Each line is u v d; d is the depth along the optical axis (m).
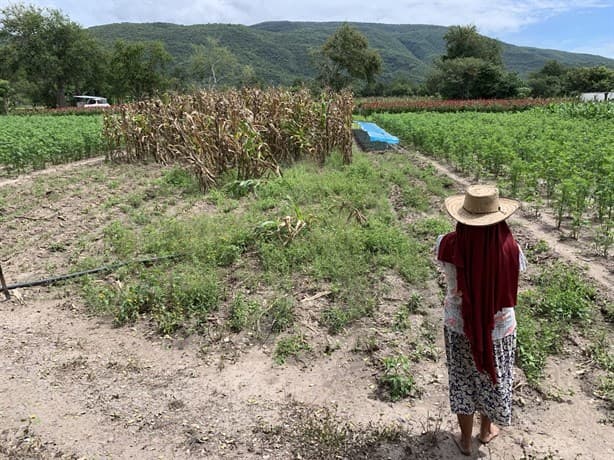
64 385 4.52
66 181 12.46
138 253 7.37
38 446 3.77
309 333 5.27
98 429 3.96
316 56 65.75
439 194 10.75
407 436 3.85
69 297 6.25
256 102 14.33
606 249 7.11
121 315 5.62
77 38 69.25
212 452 3.71
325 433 3.84
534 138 15.62
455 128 17.27
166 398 4.36
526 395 4.30
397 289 6.11
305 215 8.10
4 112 48.12
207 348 5.10
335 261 6.61
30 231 8.62
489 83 55.81
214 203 10.12
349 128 13.79
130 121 15.53
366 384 4.50
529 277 6.41
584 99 39.06
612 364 4.57
